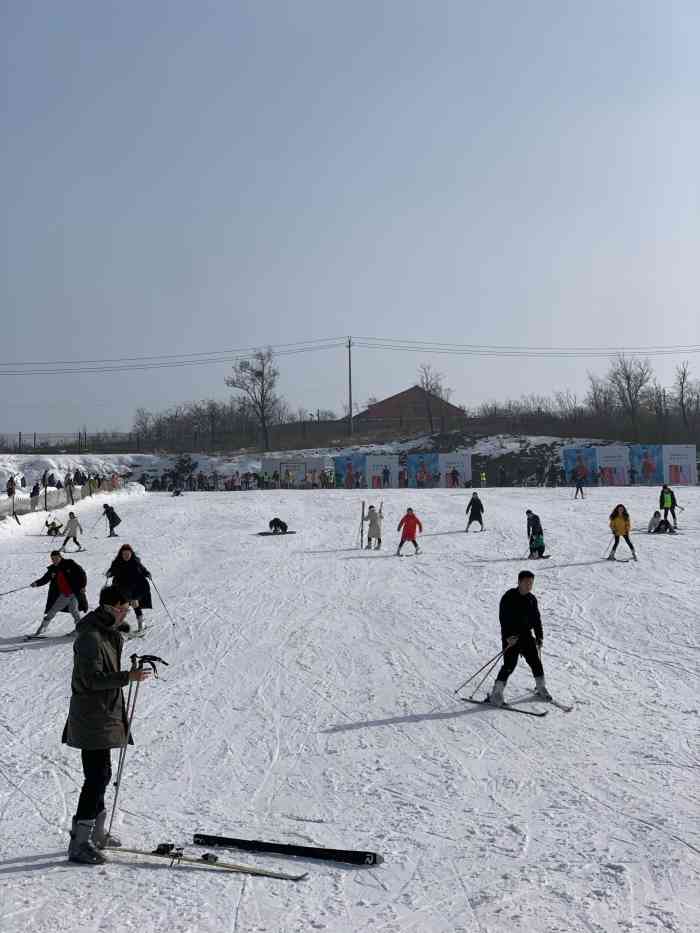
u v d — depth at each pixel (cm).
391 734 1041
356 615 1852
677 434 8269
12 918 554
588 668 1356
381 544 3194
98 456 7662
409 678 1312
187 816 776
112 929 539
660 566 2456
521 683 1270
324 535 3547
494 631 1659
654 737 1003
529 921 554
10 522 3734
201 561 2816
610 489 5600
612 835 712
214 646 1576
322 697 1220
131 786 866
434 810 786
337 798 826
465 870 644
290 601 2039
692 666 1356
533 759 935
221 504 4959
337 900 590
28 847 696
